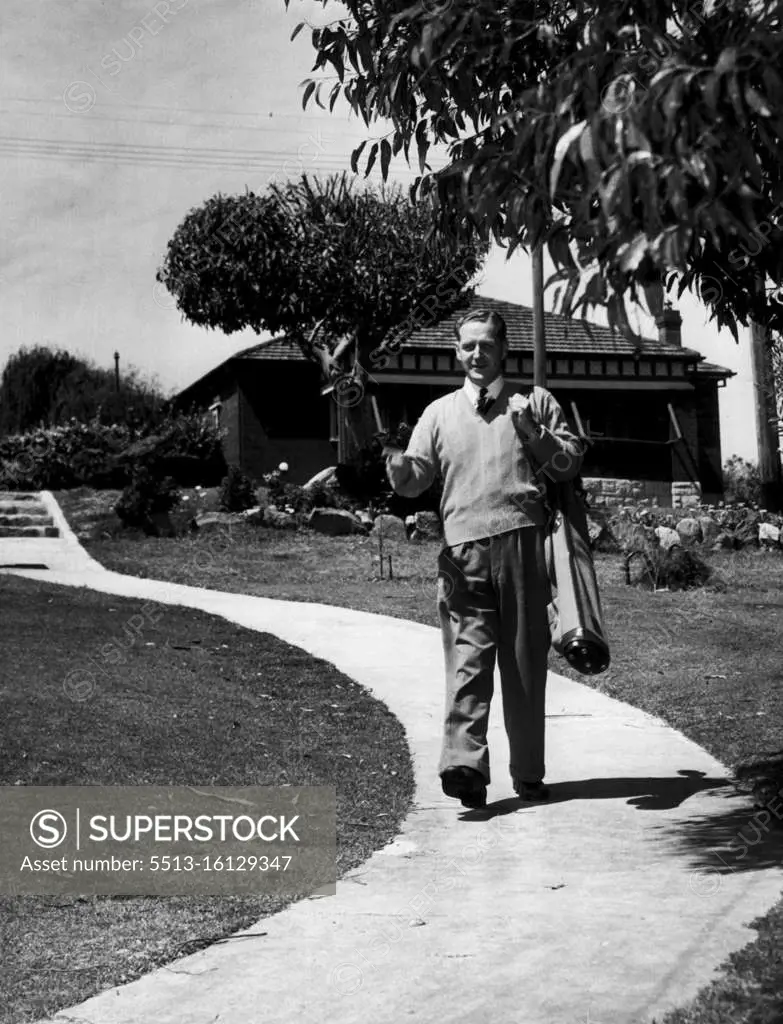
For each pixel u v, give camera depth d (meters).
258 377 28.23
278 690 8.75
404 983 3.48
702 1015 3.08
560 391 29.41
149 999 3.41
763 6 2.92
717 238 2.84
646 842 4.97
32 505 22.72
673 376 29.69
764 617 12.76
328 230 23.02
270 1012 3.30
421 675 9.46
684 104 2.77
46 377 44.41
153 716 7.60
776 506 23.30
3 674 8.60
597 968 3.53
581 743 7.05
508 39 3.69
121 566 17.50
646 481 29.59
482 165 3.49
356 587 16.06
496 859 4.80
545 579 5.46
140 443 26.39
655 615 12.83
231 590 15.57
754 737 7.07
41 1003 3.38
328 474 24.45
